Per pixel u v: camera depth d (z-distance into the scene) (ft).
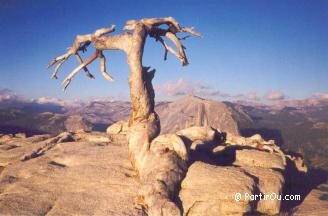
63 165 85.40
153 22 85.76
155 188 63.93
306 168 88.28
